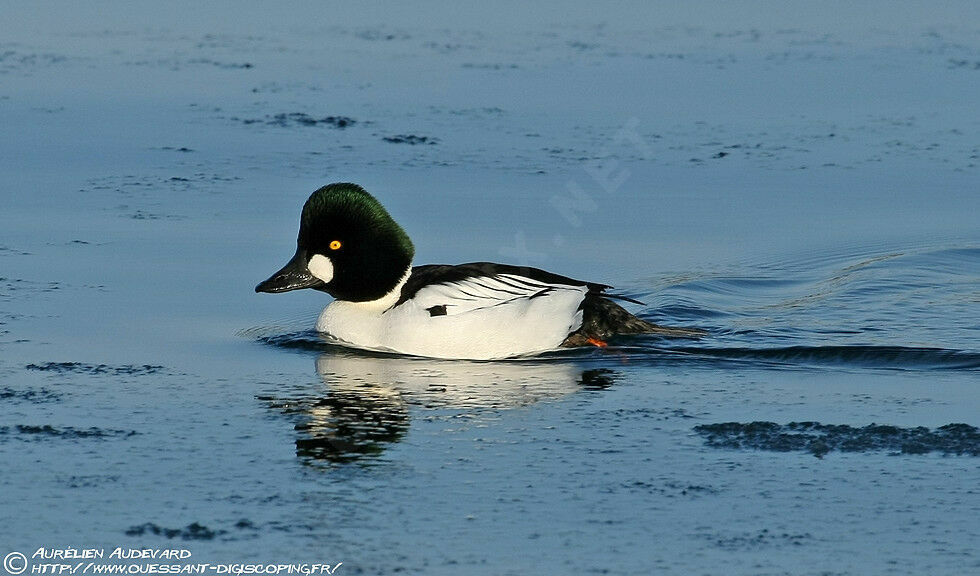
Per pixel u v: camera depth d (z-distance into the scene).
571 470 9.63
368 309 13.21
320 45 27.77
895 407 11.16
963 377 12.11
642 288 15.10
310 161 19.66
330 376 11.98
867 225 17.33
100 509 8.89
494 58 26.48
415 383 11.84
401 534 8.56
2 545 8.38
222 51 27.14
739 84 24.34
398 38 28.47
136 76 24.91
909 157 20.06
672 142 20.92
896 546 8.41
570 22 30.12
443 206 17.55
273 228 16.77
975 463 9.77
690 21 30.19
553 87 24.17
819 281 15.47
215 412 10.87
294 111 22.66
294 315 14.02
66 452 9.86
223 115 22.38
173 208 17.48
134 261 15.46
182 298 14.32
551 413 10.96
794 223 17.39
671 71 25.30
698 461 9.83
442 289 12.97
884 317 14.09
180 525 8.68
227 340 13.07
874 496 9.18
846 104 23.09
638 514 8.87
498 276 13.14
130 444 10.05
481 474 9.55
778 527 8.69
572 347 13.16
